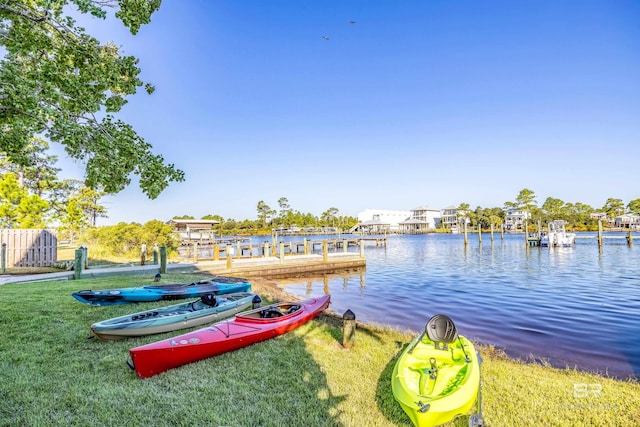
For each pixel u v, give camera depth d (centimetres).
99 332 743
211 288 1279
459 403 495
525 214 9969
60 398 528
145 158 803
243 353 755
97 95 809
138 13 774
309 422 508
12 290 1212
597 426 540
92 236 3072
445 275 2558
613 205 9931
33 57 797
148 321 819
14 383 561
